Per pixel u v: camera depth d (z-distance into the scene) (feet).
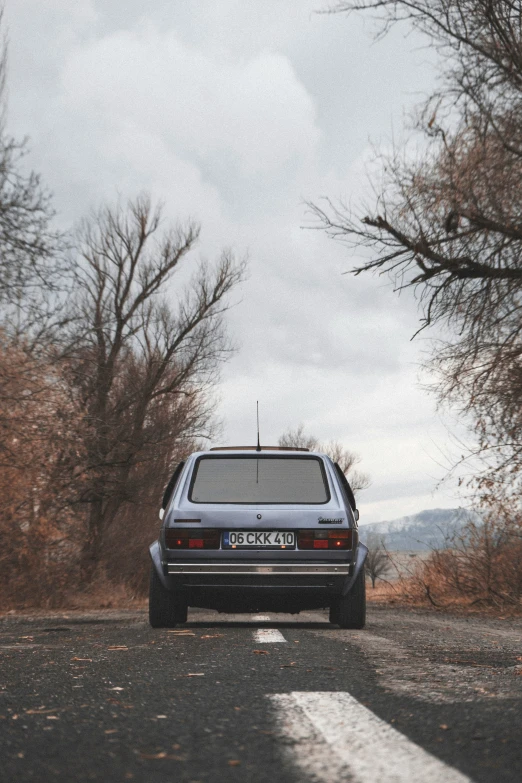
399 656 16.66
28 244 48.39
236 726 8.65
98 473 79.20
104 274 98.89
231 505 25.84
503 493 40.50
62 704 10.37
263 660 15.49
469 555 47.62
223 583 25.40
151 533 89.56
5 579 58.29
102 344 80.84
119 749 7.59
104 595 69.82
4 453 56.13
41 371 57.21
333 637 22.07
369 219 30.30
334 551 25.40
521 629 28.58
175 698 10.71
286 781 6.25
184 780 6.36
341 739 7.91
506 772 6.52
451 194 28.40
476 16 27.81
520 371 34.19
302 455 27.25
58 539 64.59
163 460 92.68
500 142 28.30
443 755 7.16
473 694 10.93
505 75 28.09
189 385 100.48
